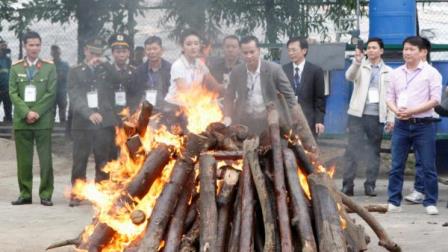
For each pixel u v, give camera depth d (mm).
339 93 15336
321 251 7355
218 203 7711
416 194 13117
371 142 13789
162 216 7520
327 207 7594
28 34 13516
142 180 7922
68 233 10602
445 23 19406
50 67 13531
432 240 10039
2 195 14367
